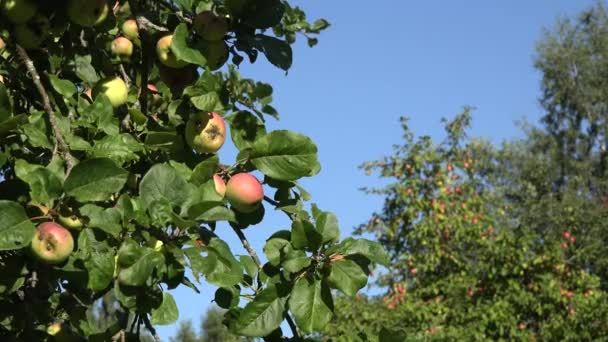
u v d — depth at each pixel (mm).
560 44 26234
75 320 2660
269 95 3338
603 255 16125
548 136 25484
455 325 12102
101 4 2760
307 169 2701
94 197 2293
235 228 2814
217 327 20281
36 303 2564
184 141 2861
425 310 12016
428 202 13336
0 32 2680
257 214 2822
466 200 13578
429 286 12586
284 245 2605
